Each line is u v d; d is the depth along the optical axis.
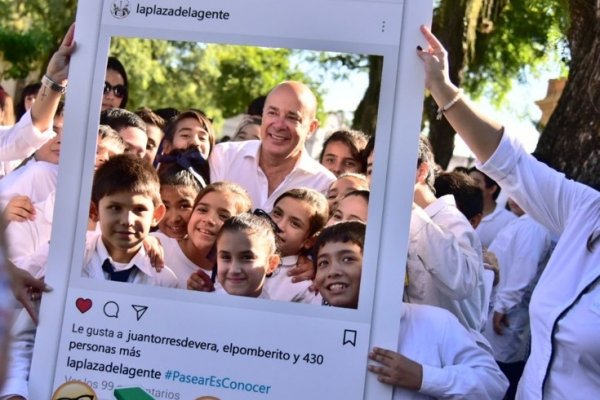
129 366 2.72
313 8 2.69
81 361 2.74
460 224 3.60
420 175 3.73
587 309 2.81
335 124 2.72
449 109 2.78
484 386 2.80
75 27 2.82
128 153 2.79
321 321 2.66
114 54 2.83
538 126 9.68
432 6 2.66
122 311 2.74
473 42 7.83
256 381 2.67
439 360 2.83
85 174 2.78
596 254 2.86
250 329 2.68
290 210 2.70
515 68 9.87
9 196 3.39
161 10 2.77
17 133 3.26
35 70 9.96
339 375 2.64
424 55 2.66
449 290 3.12
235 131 2.79
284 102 2.75
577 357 2.83
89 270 2.76
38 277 3.34
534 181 2.91
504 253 5.47
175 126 2.81
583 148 5.74
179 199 2.76
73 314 2.75
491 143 2.86
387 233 2.65
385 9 2.67
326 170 2.70
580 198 2.92
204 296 2.71
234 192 2.74
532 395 2.95
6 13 10.01
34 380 2.74
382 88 2.66
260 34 2.72
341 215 2.68
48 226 3.37
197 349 2.70
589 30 5.75
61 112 3.49
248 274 2.71
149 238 2.76
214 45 2.95
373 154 2.67
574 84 5.82
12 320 1.28
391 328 2.63
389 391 2.64
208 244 2.73
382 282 2.64
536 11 8.71
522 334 5.46
